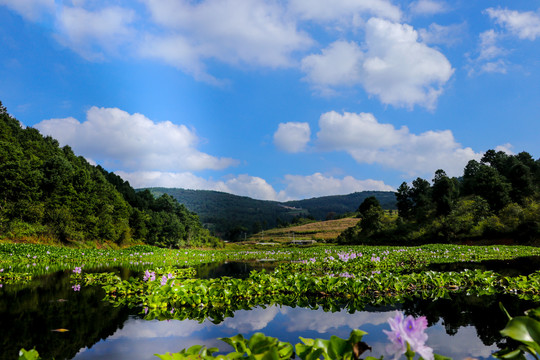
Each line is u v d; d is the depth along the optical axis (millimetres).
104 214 50250
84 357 3479
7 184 36062
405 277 8586
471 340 3939
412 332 1660
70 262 19453
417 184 72688
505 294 7316
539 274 8672
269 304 6512
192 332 4461
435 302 6477
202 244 77312
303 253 28125
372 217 58875
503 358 2357
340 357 2396
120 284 7965
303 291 7762
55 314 5676
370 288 8133
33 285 9508
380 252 24453
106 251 29328
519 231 37562
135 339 4141
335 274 12305
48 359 3426
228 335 4285
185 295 6398
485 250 26266
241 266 18141
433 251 25656
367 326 4676
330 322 4945
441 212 54750
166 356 2600
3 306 6402
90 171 68125
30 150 50656
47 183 42969
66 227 39062
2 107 57312
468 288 8258
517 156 75062
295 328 4594
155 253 29938
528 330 2227
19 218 35969
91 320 5227
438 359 2094
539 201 47094
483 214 46062
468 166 81375
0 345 3928
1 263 16688
